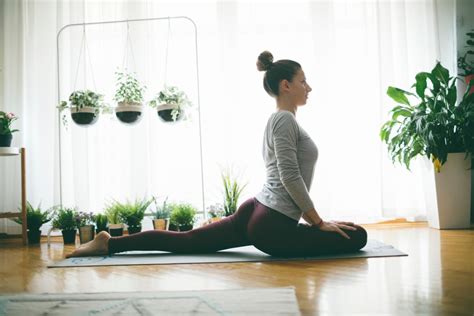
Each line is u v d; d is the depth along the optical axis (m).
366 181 3.63
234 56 3.63
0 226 3.68
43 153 3.71
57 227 3.12
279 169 1.95
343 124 3.62
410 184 3.62
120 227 3.07
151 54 3.66
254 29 3.71
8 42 3.72
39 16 3.77
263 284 1.54
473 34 3.56
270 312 1.17
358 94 3.66
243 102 3.65
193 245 2.18
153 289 1.52
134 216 3.11
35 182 3.71
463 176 3.11
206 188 3.64
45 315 1.20
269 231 2.00
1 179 3.70
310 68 3.69
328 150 3.55
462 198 3.12
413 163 3.62
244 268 1.85
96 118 3.17
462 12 3.71
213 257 2.13
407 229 3.21
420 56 3.68
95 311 1.22
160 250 2.23
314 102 3.60
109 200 3.64
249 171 3.61
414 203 3.62
